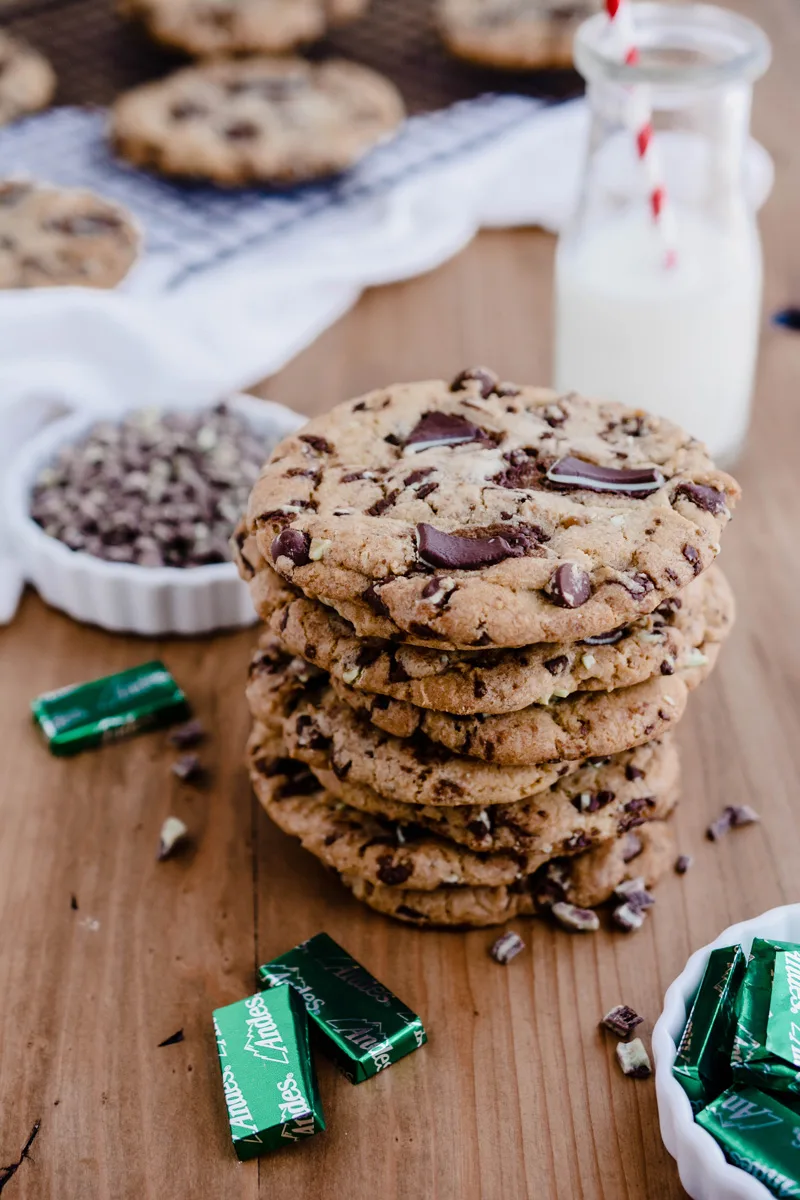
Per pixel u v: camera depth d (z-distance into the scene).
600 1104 0.39
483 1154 0.38
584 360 0.53
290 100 0.69
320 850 0.42
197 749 0.47
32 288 0.59
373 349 0.60
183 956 0.42
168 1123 0.39
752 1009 0.37
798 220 0.66
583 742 0.40
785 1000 0.37
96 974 0.42
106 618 0.50
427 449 0.42
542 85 0.74
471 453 0.42
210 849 0.44
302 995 0.40
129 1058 0.40
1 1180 0.38
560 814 0.41
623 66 0.48
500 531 0.40
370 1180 0.38
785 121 0.72
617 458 0.42
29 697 0.49
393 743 0.41
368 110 0.69
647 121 0.50
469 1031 0.40
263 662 0.44
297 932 0.43
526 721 0.40
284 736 0.42
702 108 0.50
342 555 0.39
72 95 0.74
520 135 0.67
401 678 0.39
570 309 0.52
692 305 0.51
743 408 0.54
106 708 0.47
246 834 0.45
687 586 0.42
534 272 0.64
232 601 0.50
